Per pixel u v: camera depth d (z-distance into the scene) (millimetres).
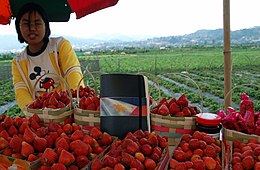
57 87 2734
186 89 8961
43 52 2760
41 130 1570
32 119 1801
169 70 10695
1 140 1512
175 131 1718
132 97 1619
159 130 1750
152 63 11461
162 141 1479
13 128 1643
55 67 2764
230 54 2285
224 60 2299
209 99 7598
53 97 2033
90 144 1460
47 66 2752
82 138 1470
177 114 1756
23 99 2592
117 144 1488
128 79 1621
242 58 9695
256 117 1759
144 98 1624
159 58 12422
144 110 1622
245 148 1456
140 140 1429
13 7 3344
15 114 7418
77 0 3111
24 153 1409
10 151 1470
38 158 1365
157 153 1362
